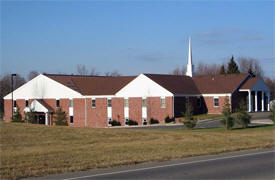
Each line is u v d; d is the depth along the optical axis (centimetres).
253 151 2067
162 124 5331
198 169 1459
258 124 4428
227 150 2056
